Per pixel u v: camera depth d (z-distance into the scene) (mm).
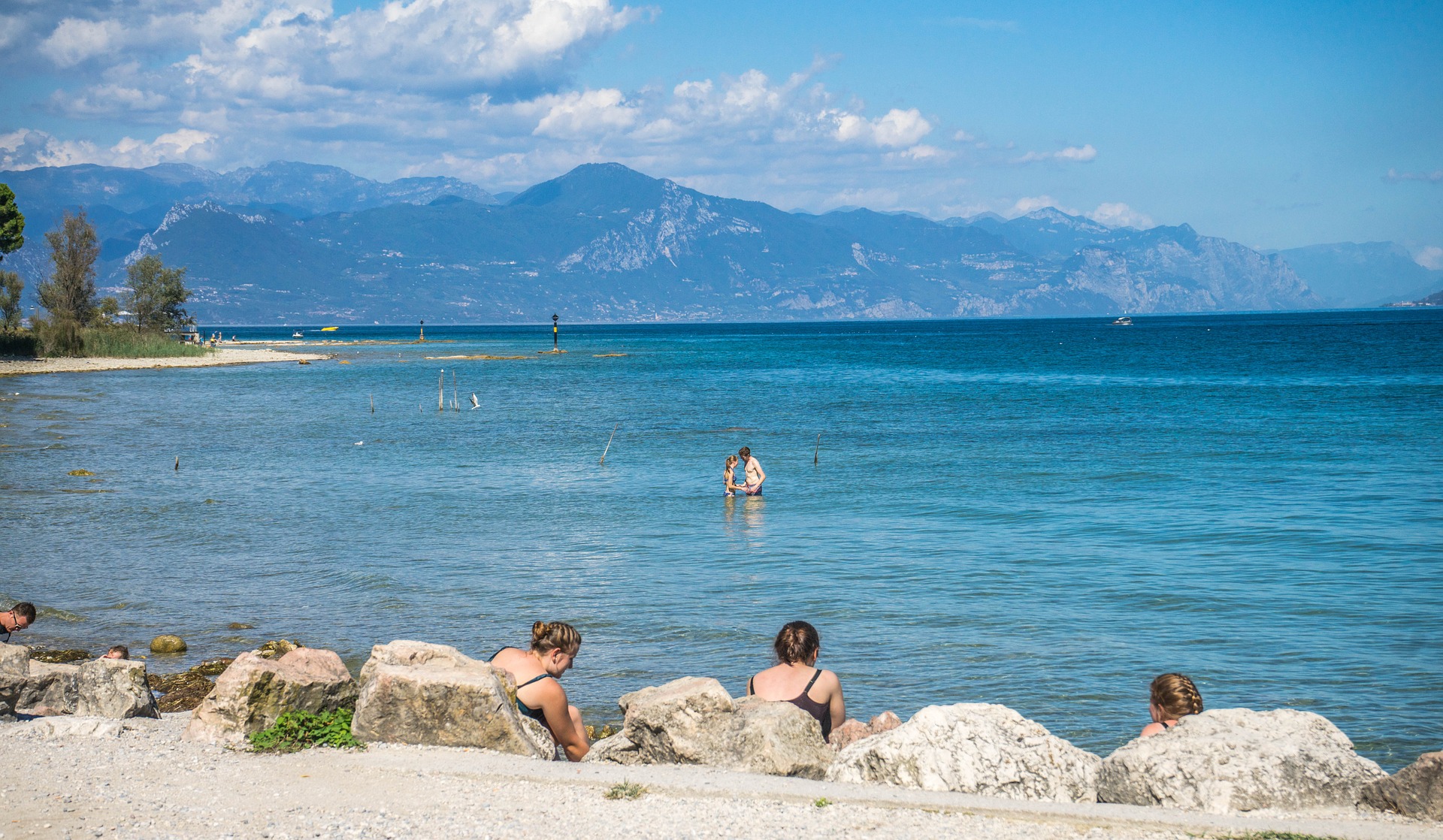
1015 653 13406
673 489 28188
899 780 6844
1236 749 6504
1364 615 15023
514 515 24172
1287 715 6922
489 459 34688
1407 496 25062
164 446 38312
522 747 7527
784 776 6996
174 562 19219
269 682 7871
